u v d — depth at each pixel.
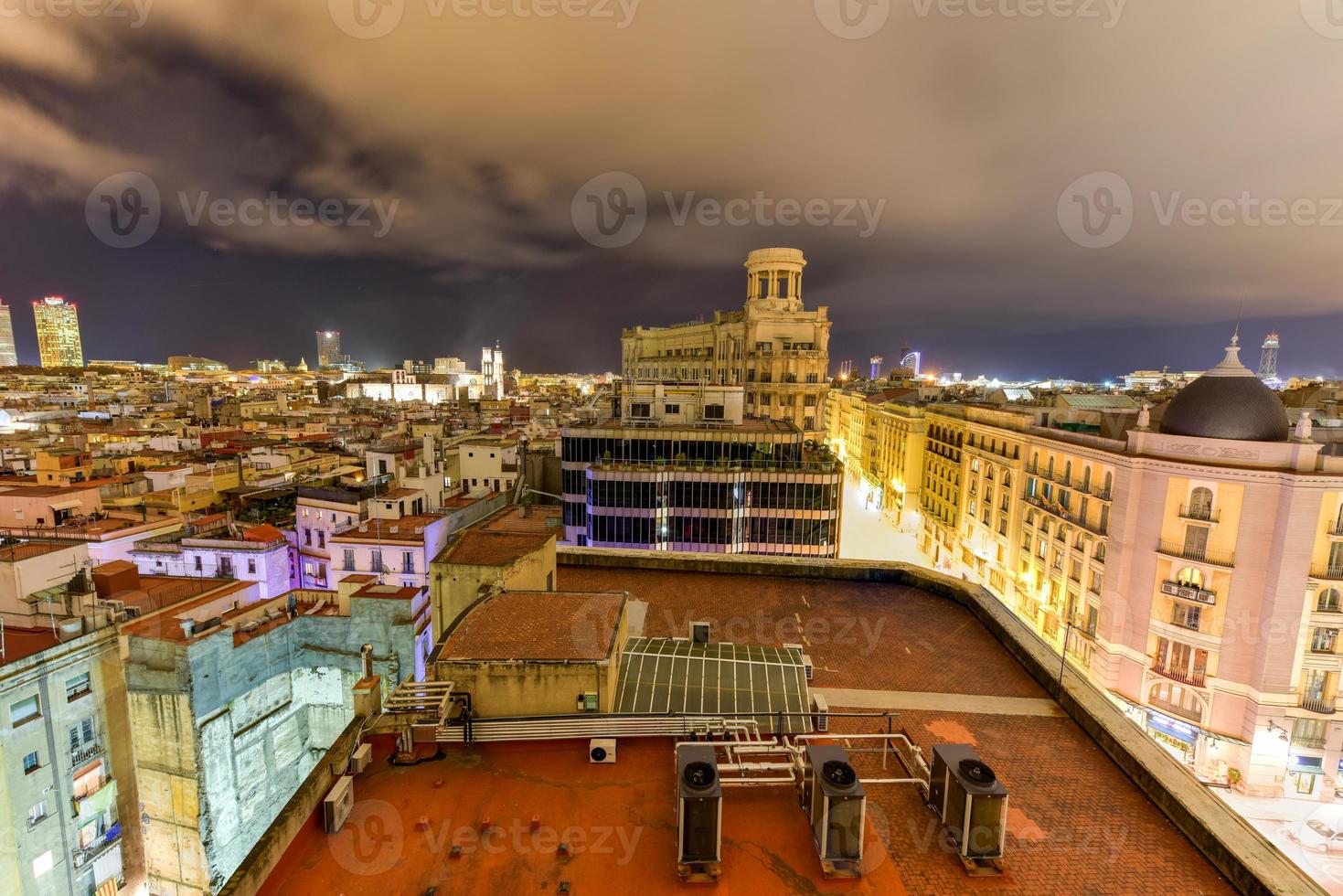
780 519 62.53
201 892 31.38
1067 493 56.59
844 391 157.50
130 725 30.92
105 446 94.88
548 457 79.19
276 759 35.38
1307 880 10.42
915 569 26.84
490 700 15.09
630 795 13.11
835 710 16.95
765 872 11.12
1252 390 44.62
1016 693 18.17
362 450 102.44
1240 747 43.00
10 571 34.00
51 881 27.72
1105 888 11.11
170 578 40.47
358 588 38.41
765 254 103.88
